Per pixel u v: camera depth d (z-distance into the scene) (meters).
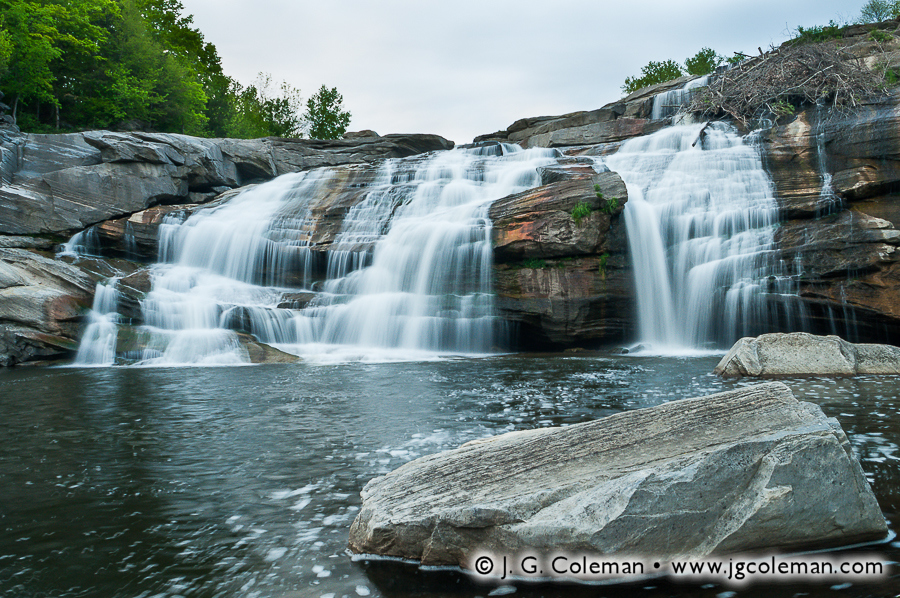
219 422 7.94
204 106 47.59
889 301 16.12
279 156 33.66
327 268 21.86
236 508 4.73
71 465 5.98
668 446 3.92
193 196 28.59
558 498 3.60
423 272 19.92
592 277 18.09
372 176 26.92
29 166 24.08
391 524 3.74
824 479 3.64
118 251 23.33
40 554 3.94
